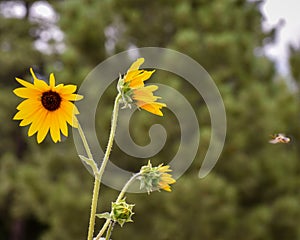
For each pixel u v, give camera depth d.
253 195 5.64
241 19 6.09
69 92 1.19
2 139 9.09
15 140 9.16
